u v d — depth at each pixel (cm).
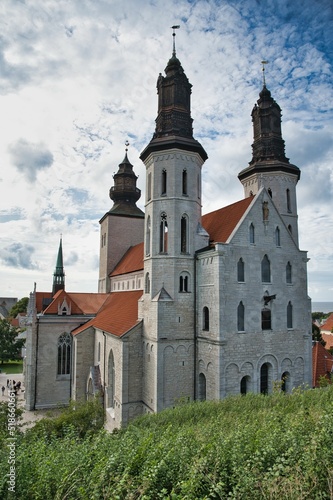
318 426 1294
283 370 3397
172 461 1152
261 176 4019
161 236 3575
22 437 2167
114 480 1084
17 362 9125
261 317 3331
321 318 18650
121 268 5872
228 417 2095
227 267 3209
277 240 3531
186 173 3641
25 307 14225
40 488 1168
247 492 924
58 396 5062
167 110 3722
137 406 3519
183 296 3450
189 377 3372
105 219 6700
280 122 4641
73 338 5072
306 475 939
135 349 3569
